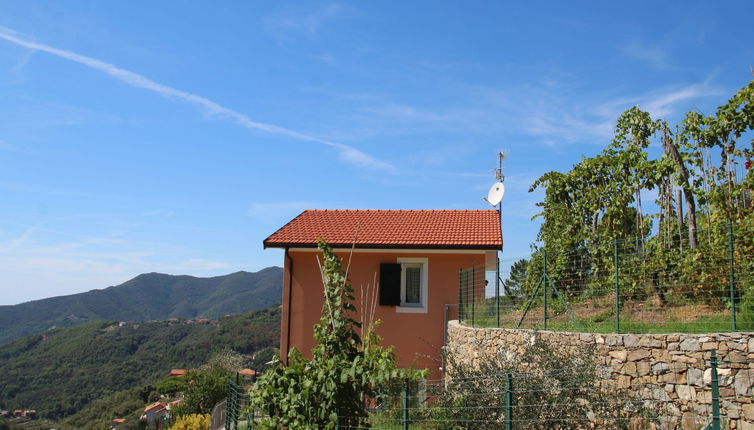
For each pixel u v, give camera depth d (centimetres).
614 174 1622
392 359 923
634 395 889
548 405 830
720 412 873
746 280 1018
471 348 1423
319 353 928
